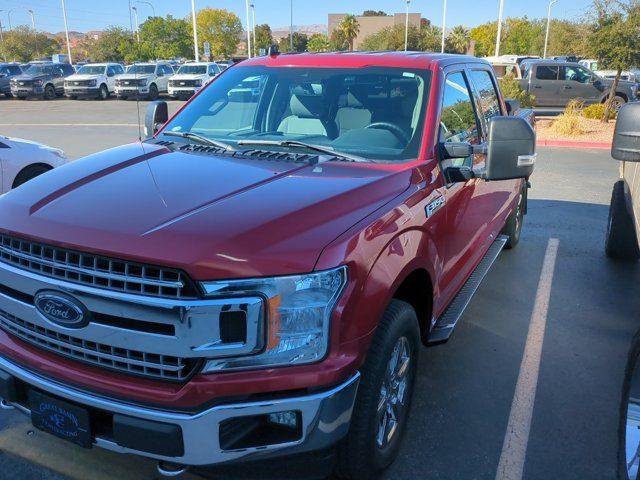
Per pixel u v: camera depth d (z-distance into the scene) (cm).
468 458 319
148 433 228
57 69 3334
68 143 1503
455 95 402
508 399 376
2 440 325
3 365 263
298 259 226
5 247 257
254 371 226
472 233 423
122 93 3105
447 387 388
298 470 276
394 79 377
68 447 321
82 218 245
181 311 217
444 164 350
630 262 642
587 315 504
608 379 402
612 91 1858
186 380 227
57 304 238
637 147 309
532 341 455
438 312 357
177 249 221
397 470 308
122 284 226
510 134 320
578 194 977
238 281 219
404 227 280
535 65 2186
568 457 322
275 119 390
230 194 267
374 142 350
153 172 300
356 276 238
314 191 274
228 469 279
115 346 232
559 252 672
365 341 246
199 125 401
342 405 237
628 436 280
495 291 554
